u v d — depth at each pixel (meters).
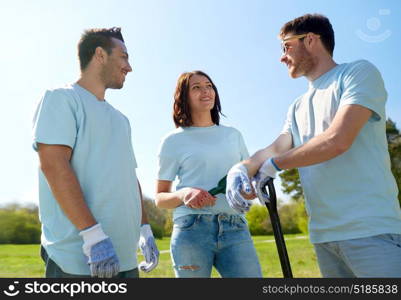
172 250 2.50
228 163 2.61
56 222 1.90
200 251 2.41
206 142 2.65
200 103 2.69
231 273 2.43
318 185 2.04
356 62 2.01
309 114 2.14
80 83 2.06
